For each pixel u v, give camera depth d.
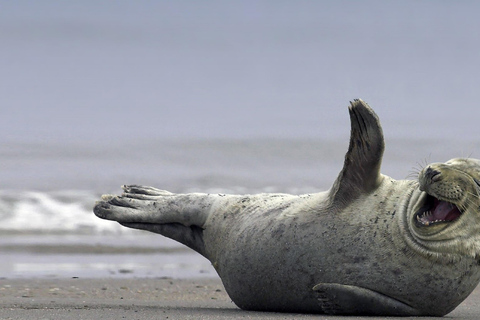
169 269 46.00
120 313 26.44
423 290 25.55
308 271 26.22
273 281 27.09
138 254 50.91
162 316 25.69
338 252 25.86
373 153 25.47
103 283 39.81
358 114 25.20
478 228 25.41
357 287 25.50
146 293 37.03
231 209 29.98
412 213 25.39
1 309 27.56
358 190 26.41
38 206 62.59
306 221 26.62
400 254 25.34
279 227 27.03
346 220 26.11
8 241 53.25
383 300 25.62
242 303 28.66
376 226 25.72
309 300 26.67
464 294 26.11
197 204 31.33
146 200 32.84
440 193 24.89
